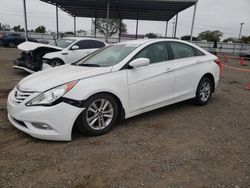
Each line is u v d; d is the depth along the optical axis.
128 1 19.09
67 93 3.68
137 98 4.50
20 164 3.21
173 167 3.21
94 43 10.66
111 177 2.97
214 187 2.84
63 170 3.09
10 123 4.50
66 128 3.71
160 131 4.34
